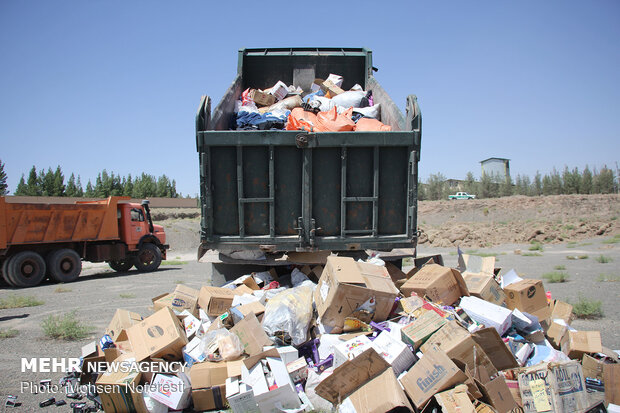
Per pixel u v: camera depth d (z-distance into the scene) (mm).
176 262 19234
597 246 19844
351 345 3660
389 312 4234
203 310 4668
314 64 8305
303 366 3662
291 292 4332
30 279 11938
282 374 3385
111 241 14453
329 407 3422
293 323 3967
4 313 7902
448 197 59906
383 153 4816
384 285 4223
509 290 4641
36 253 12148
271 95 7078
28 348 5570
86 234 13406
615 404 3369
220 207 4793
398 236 4840
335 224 4855
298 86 8266
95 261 14055
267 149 4750
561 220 31078
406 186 4844
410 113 4973
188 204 61219
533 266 13164
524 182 63094
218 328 4242
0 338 6062
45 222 12422
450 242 25688
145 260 15422
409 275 5227
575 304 6734
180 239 28922
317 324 4188
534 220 33094
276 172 4766
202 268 16391
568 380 3195
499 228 28172
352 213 4836
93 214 13539
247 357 3730
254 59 8234
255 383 3344
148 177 71688
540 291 4602
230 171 4758
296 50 8594
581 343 4090
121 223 14695
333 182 4812
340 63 8367
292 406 3340
